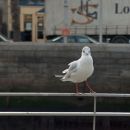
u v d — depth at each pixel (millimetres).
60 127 19547
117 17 37094
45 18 37688
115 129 19438
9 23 44094
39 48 24094
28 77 24125
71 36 35094
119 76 23984
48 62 24047
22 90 24156
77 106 22562
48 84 24062
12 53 24062
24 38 43406
